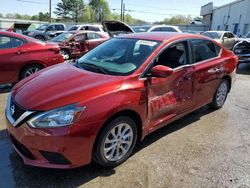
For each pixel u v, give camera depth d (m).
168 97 3.76
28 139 2.76
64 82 3.18
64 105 2.77
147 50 3.74
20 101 2.95
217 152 3.68
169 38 4.02
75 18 79.62
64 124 2.70
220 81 5.01
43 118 2.72
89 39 12.55
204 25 45.75
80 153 2.82
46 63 6.54
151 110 3.51
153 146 3.78
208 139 4.06
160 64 3.70
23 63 6.21
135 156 3.50
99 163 3.08
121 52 3.90
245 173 3.22
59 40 12.97
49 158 2.77
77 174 3.09
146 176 3.11
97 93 2.95
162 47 3.80
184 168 3.28
